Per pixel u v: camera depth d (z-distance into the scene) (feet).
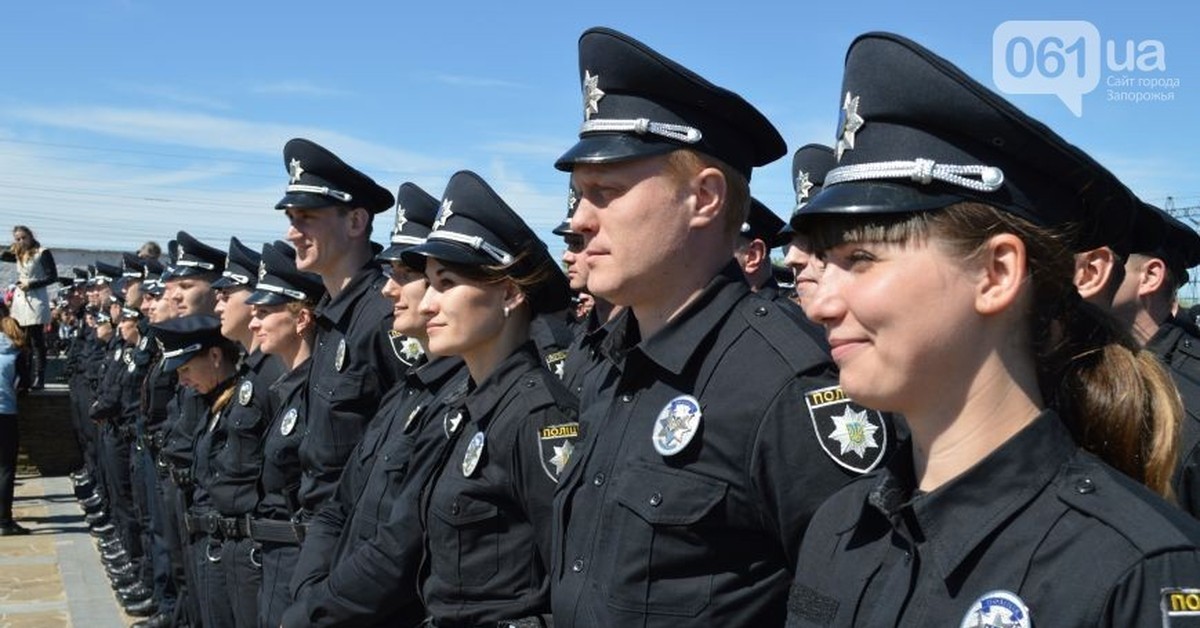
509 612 9.81
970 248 4.82
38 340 52.60
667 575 7.21
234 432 17.25
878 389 5.00
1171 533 4.41
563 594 7.68
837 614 5.41
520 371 10.44
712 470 7.26
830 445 7.10
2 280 72.90
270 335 17.22
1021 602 4.58
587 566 7.58
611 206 7.71
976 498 4.86
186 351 19.72
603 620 7.29
